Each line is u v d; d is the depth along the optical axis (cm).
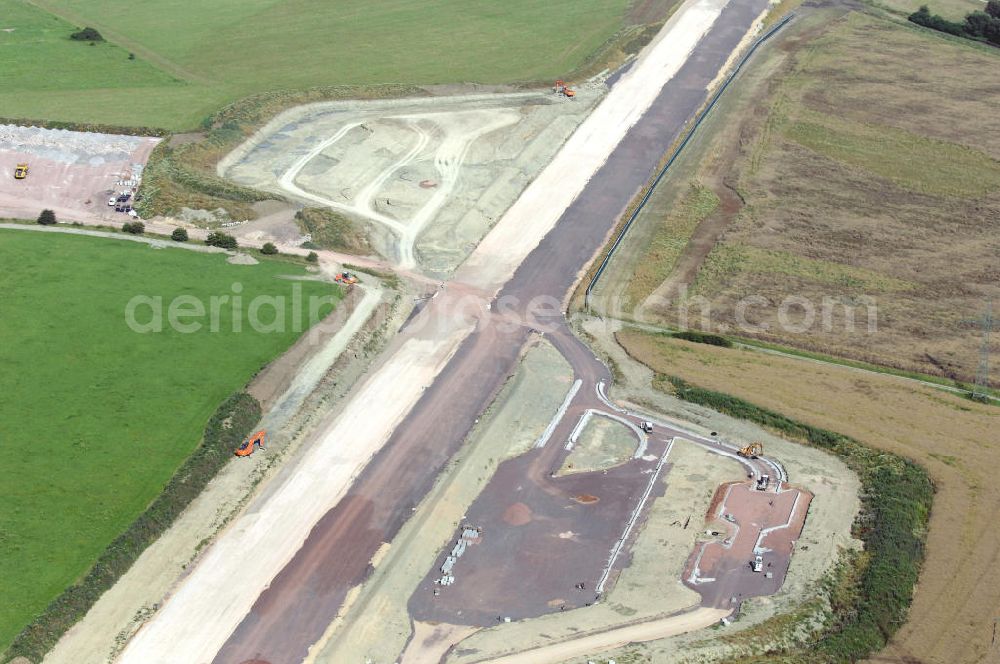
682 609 7681
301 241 12888
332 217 13275
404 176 14725
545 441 9619
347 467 9156
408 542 8319
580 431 9775
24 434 8962
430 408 10012
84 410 9325
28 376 9706
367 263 12569
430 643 7412
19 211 13138
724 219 13888
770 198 14350
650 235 13500
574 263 12875
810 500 8850
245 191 13712
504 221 13712
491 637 7431
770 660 7175
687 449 9544
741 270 12712
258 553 8150
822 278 12594
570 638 7406
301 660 7231
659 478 9156
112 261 11912
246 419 9475
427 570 8106
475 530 8506
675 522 8600
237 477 8894
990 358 11144
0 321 10506
